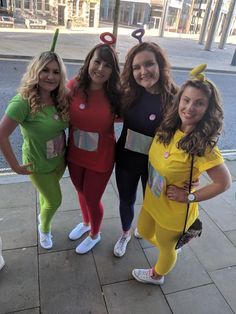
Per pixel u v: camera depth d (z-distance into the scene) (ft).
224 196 10.83
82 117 6.28
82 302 6.59
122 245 7.91
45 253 7.70
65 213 9.20
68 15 69.31
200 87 4.92
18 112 5.68
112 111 6.40
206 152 5.00
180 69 32.89
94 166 6.80
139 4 85.61
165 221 5.92
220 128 5.06
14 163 6.21
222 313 6.66
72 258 7.65
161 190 5.75
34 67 5.77
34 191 9.95
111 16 88.43
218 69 35.68
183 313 6.58
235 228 9.29
